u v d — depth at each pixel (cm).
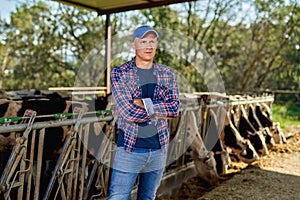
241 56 1647
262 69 1680
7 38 1480
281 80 1689
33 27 1477
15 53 1500
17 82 1525
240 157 510
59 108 308
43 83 1533
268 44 1562
